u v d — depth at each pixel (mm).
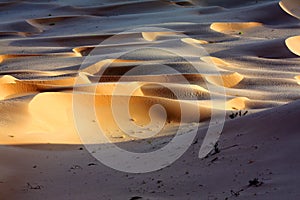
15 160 18172
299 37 58625
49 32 71000
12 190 15062
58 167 17422
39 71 43094
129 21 73312
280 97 36688
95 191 14078
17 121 25188
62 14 80312
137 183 14250
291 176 12047
